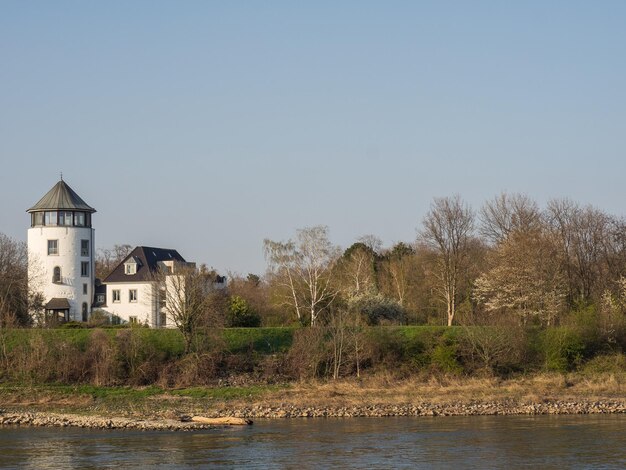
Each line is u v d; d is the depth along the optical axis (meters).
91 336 86.06
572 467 46.34
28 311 106.31
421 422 62.97
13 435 58.09
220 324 89.44
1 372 82.50
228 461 48.62
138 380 81.44
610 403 70.56
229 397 76.12
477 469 46.09
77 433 58.78
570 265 105.00
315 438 55.88
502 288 100.44
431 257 121.50
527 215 109.38
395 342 87.06
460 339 86.69
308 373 83.31
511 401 72.00
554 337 86.00
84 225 124.44
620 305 96.56
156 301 110.75
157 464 47.97
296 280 111.50
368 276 125.31
